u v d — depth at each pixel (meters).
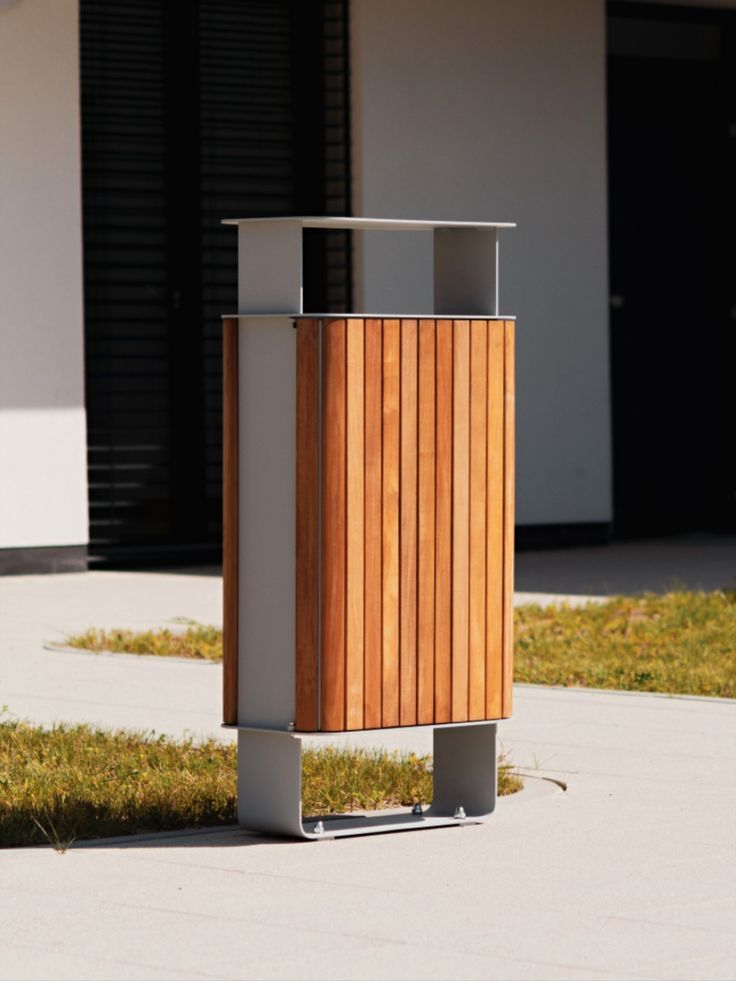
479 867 7.27
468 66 20.23
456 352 7.78
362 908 6.66
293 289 7.61
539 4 20.58
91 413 19.25
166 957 6.08
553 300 20.72
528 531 20.64
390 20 19.88
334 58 20.09
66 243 18.17
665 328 22.38
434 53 20.08
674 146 22.34
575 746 9.80
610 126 21.91
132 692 11.49
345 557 7.54
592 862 7.35
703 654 12.91
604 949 6.17
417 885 6.99
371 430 7.59
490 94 20.38
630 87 21.98
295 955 6.10
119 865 7.29
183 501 19.70
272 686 7.67
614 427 22.03
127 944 6.22
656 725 10.42
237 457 7.73
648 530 22.33
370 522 7.59
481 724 7.94
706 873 7.17
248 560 7.70
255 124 19.89
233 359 7.73
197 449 19.72
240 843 7.69
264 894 6.86
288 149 20.08
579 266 20.84
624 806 8.38
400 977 5.88
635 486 22.20
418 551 7.70
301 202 20.09
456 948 6.18
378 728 7.63
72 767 9.01
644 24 21.91
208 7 19.59
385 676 7.64
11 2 17.75
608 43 21.70
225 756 9.37
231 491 7.74
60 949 6.16
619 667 12.25
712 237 22.56
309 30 19.95
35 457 18.17
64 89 18.09
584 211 20.86
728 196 22.47
